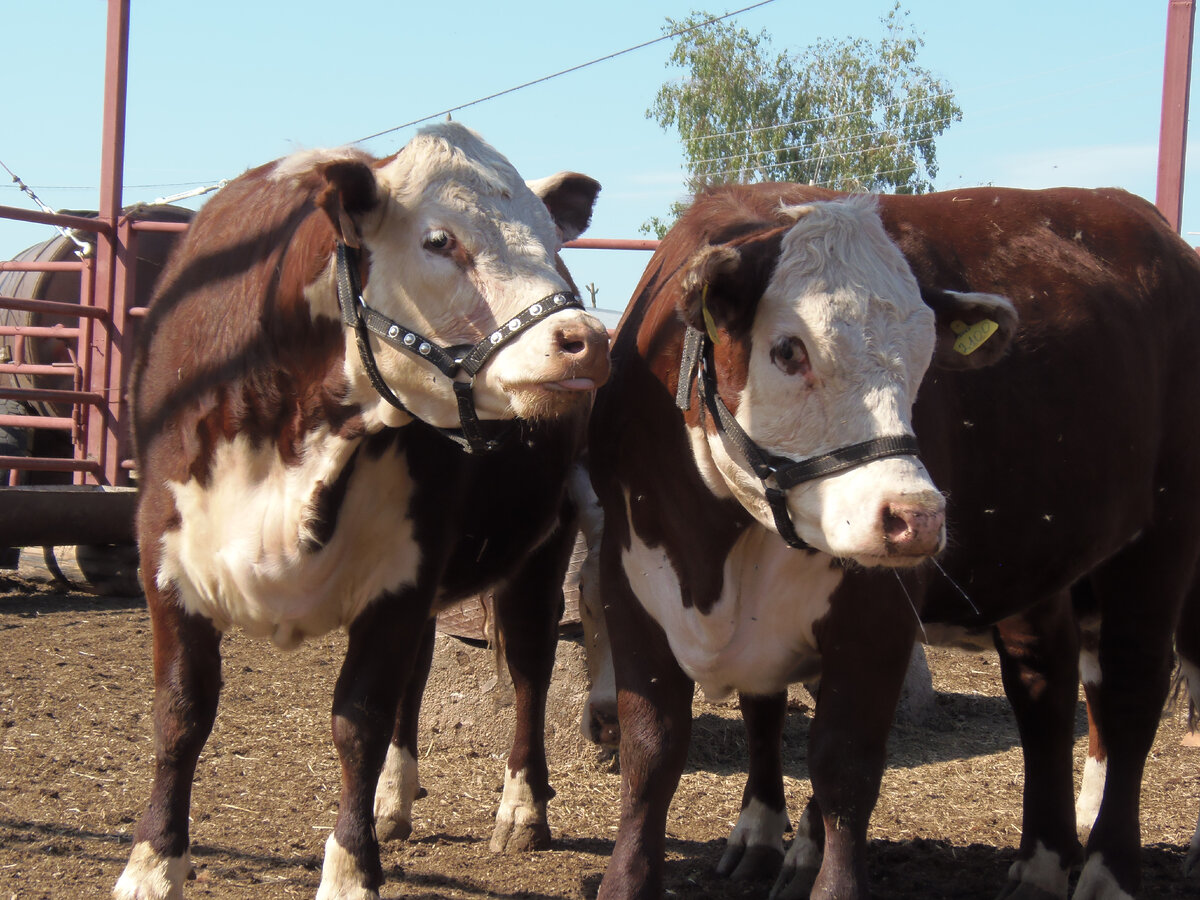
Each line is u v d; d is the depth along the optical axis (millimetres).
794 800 5184
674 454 3164
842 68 32375
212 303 3604
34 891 3480
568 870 4113
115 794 4438
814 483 2686
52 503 7312
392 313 3197
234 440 3463
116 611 7477
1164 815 5117
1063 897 3932
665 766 3184
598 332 2965
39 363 10078
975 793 5422
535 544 4551
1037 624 4094
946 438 3295
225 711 5684
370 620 3586
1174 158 8039
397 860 4156
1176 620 4133
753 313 2754
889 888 4055
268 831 4219
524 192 3283
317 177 3496
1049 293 3725
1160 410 4031
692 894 3902
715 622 3148
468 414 3186
